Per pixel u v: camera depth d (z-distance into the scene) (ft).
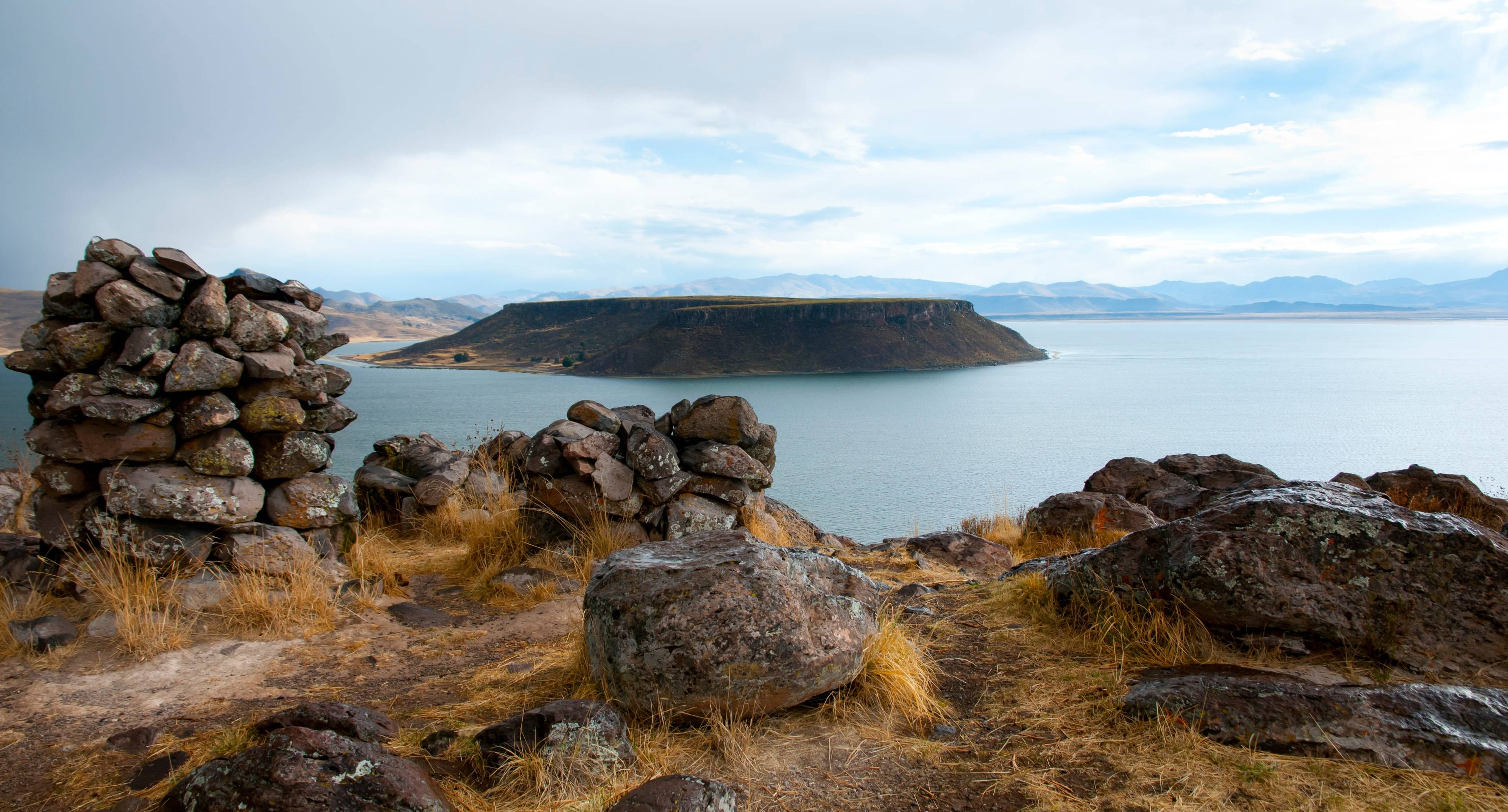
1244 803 9.12
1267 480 33.01
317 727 10.53
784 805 9.46
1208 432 367.86
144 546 17.46
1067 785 9.79
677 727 11.61
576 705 10.83
